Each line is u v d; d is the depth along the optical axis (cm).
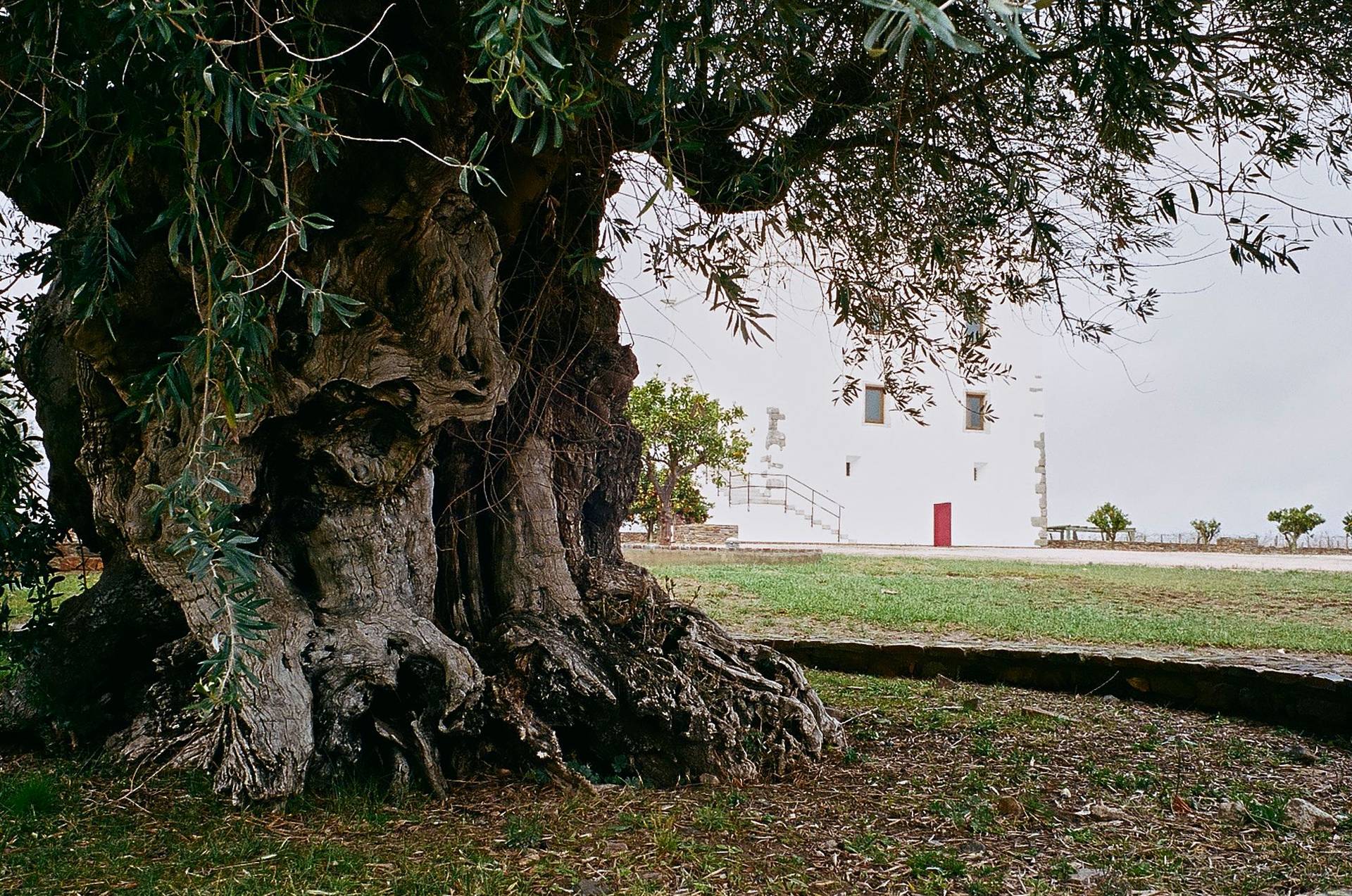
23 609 851
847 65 414
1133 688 730
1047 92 450
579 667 492
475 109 400
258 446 418
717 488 2561
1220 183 361
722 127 387
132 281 351
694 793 465
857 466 2866
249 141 338
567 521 559
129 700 520
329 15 349
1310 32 401
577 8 324
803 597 1239
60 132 331
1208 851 400
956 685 774
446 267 396
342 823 404
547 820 413
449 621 521
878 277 530
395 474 446
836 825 421
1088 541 3694
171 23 201
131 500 404
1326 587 1459
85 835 389
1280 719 648
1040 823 432
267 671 420
